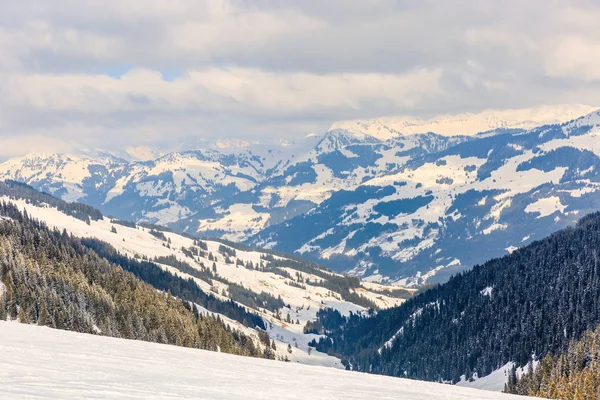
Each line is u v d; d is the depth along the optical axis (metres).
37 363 48.25
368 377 67.06
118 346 66.44
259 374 58.28
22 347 56.44
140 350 65.69
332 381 59.53
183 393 42.69
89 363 51.56
